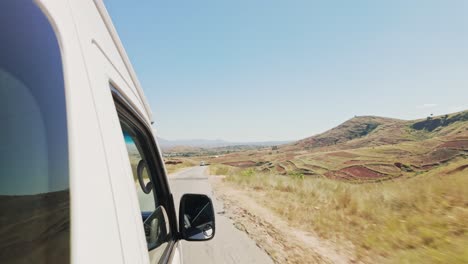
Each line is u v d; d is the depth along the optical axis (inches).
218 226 350.6
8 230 23.6
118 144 39.9
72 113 30.5
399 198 384.8
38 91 27.8
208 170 1863.9
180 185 886.4
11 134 25.1
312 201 494.0
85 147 31.0
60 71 30.6
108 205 32.9
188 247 271.7
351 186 578.2
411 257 224.8
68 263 26.1
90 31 40.6
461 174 414.0
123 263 33.1
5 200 23.7
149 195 83.7
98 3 46.5
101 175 32.8
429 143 5693.9
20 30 27.8
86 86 34.5
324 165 5275.6
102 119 36.3
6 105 25.3
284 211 433.4
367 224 324.2
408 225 286.5
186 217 92.7
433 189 375.9
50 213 26.1
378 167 4773.6
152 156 81.4
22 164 25.3
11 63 26.3
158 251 73.4
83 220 28.2
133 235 37.9
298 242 285.9
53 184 26.9
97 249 29.0
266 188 736.3
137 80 70.5
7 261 23.3
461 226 259.4
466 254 209.0
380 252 246.8
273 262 233.9
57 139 28.3
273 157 6929.1
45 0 31.1
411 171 4475.9
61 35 32.0
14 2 28.1
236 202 531.2
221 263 231.8
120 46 57.0
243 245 276.1
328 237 300.0
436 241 243.9
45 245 25.3
